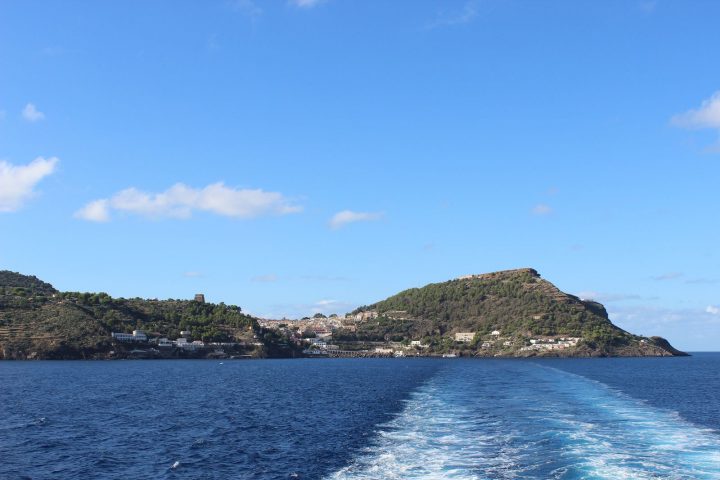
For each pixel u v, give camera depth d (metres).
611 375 161.00
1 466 48.38
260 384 134.25
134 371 188.25
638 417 67.81
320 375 172.62
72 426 68.31
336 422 70.44
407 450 49.94
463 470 42.16
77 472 46.66
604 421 64.00
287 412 80.81
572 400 86.44
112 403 92.25
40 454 52.91
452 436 55.66
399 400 92.56
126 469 47.62
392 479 40.59
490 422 63.75
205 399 98.94
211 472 46.47
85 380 144.38
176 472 46.53
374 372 189.50
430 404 83.56
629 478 39.22
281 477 44.44
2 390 115.06
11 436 61.56
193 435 62.28
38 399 98.12
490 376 149.38
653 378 150.38
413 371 189.38
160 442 58.41
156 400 97.12
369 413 77.81
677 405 83.94
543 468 42.06
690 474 40.16
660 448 48.62
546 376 148.38
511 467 42.59
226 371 197.00
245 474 45.72
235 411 82.19
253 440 59.22
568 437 53.41
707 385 127.12
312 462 48.66
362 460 47.56
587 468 41.72
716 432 57.72
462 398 90.62
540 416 67.88
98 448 55.47
